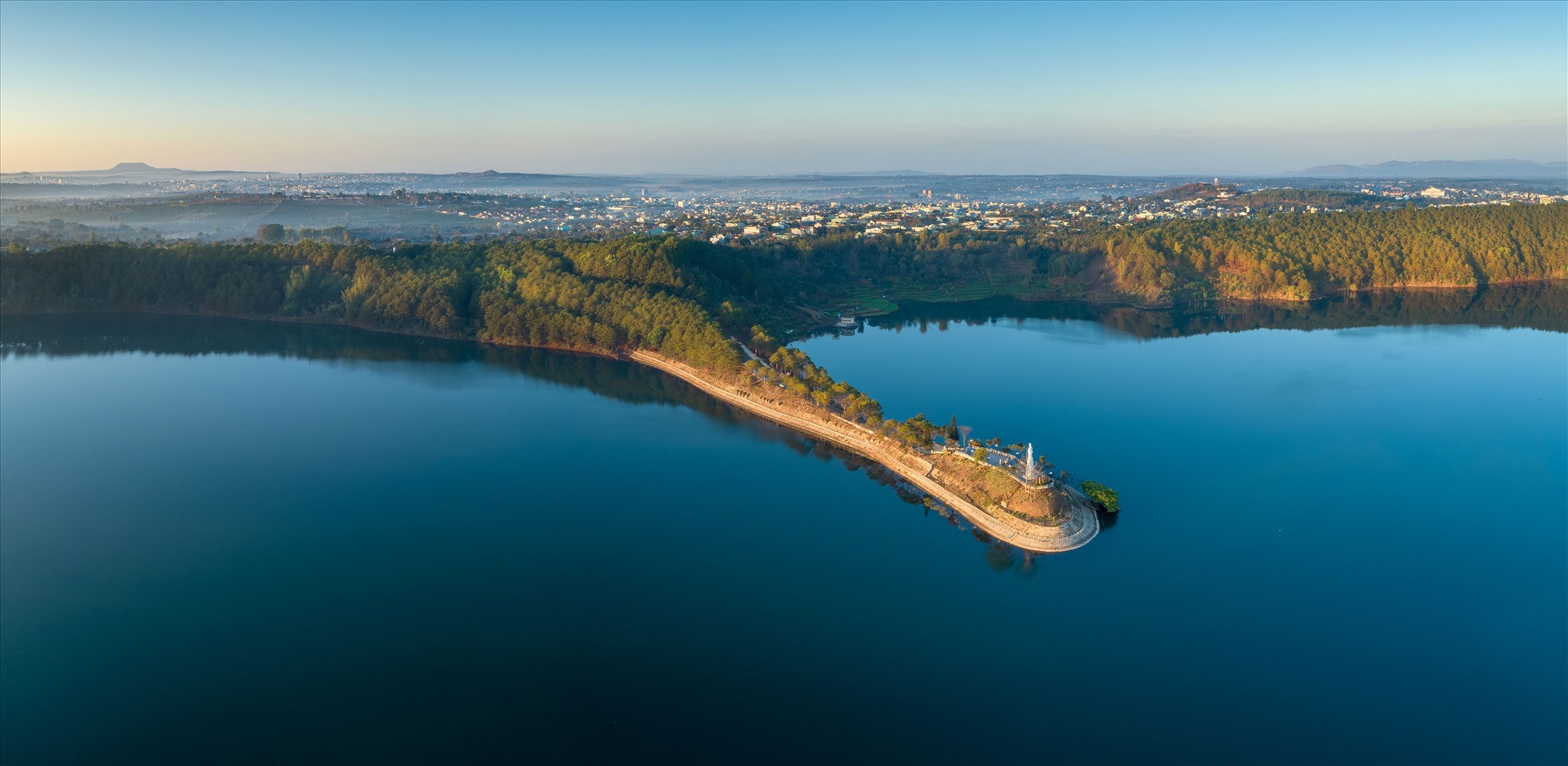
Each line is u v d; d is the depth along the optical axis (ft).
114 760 401.49
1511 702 438.81
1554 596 531.50
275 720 428.97
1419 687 451.53
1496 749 407.23
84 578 560.61
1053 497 622.95
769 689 452.76
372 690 452.76
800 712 435.53
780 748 410.11
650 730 423.23
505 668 470.39
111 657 478.18
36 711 434.71
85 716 431.02
